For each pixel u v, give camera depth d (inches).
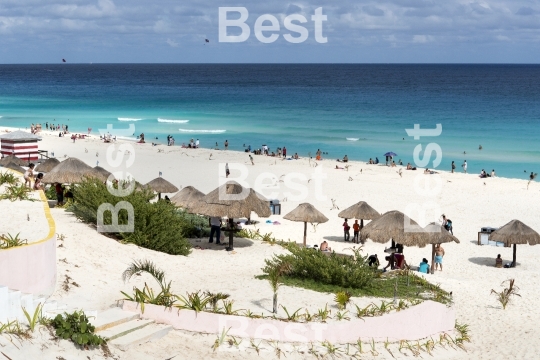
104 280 624.1
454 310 653.3
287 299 601.0
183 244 821.9
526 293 831.1
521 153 2459.4
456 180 1844.2
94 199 793.6
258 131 3107.8
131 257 727.7
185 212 1002.7
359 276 655.1
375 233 894.4
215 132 3058.6
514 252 1010.7
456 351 588.7
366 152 2524.6
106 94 5910.4
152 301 536.7
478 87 6914.4
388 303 606.2
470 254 1088.2
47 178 957.8
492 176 1939.0
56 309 493.7
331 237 1169.4
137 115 3811.5
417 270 952.3
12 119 3518.7
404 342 570.6
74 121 3442.4
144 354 468.4
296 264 685.3
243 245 929.5
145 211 800.9
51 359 413.1
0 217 659.4
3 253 496.4
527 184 1791.3
